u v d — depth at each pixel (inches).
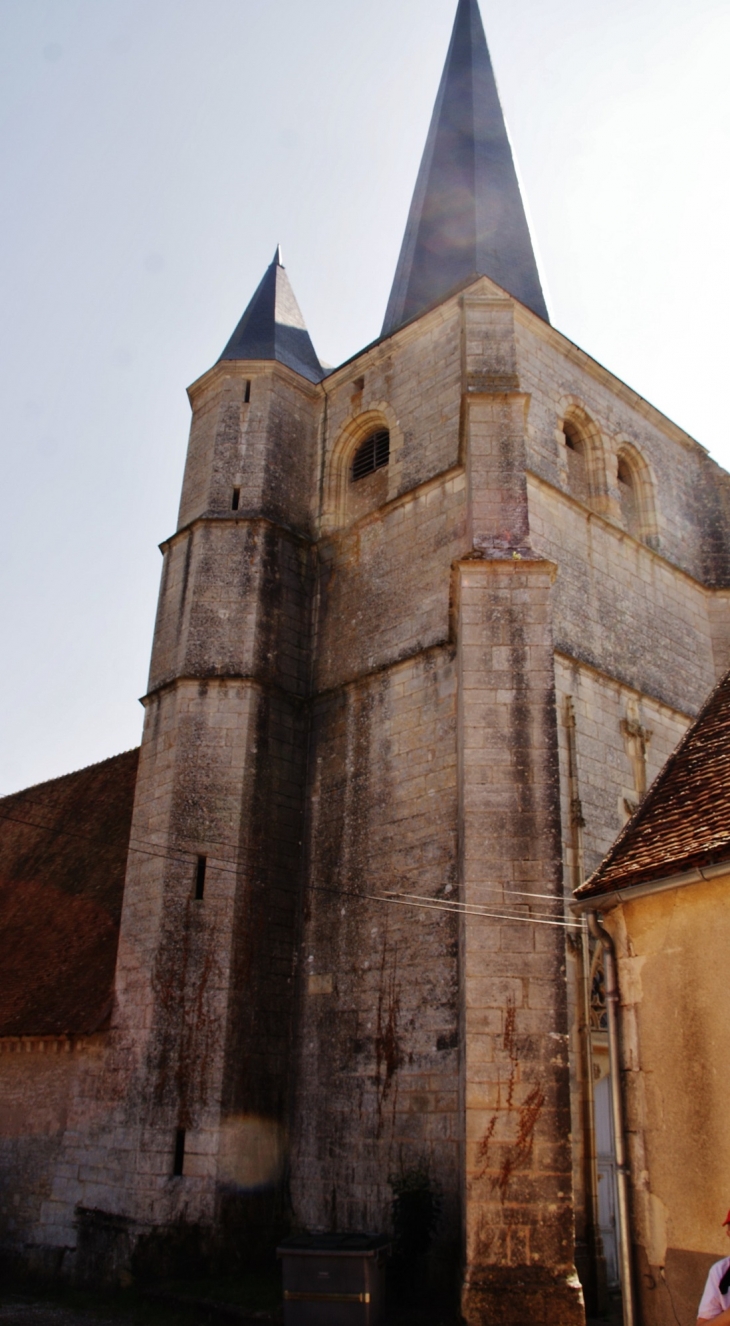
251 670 800.3
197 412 968.3
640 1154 402.0
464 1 1233.4
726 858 382.9
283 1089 716.0
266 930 741.3
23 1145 773.3
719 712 516.1
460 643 644.7
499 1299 486.6
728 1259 220.2
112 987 763.4
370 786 754.8
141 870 764.0
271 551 855.1
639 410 956.6
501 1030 541.0
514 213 1042.7
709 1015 389.4
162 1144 660.1
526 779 597.3
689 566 937.5
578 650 756.0
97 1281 655.1
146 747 812.6
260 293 1052.5
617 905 437.4
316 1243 537.6
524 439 710.5
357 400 932.6
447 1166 599.2
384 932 700.7
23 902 1081.4
